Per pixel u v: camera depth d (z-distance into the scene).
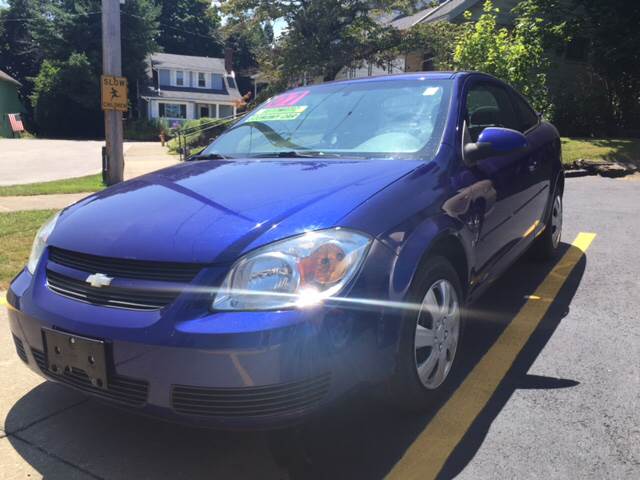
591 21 15.30
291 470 2.34
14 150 22.83
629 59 14.85
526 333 3.60
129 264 2.26
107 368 2.18
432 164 2.87
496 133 3.11
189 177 2.96
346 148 3.21
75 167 16.42
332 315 2.08
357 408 2.78
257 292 2.07
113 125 10.43
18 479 2.32
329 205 2.34
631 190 8.59
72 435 2.64
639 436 2.48
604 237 5.82
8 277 4.76
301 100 3.88
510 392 2.89
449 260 2.94
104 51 10.15
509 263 3.79
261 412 2.03
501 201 3.42
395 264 2.32
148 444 2.56
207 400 2.04
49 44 46.12
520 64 12.95
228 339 1.99
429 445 2.48
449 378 2.95
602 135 15.37
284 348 2.00
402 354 2.40
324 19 24.06
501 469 2.30
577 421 2.61
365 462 2.37
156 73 53.09
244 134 3.72
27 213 7.46
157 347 2.06
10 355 3.44
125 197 2.79
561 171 4.96
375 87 3.69
